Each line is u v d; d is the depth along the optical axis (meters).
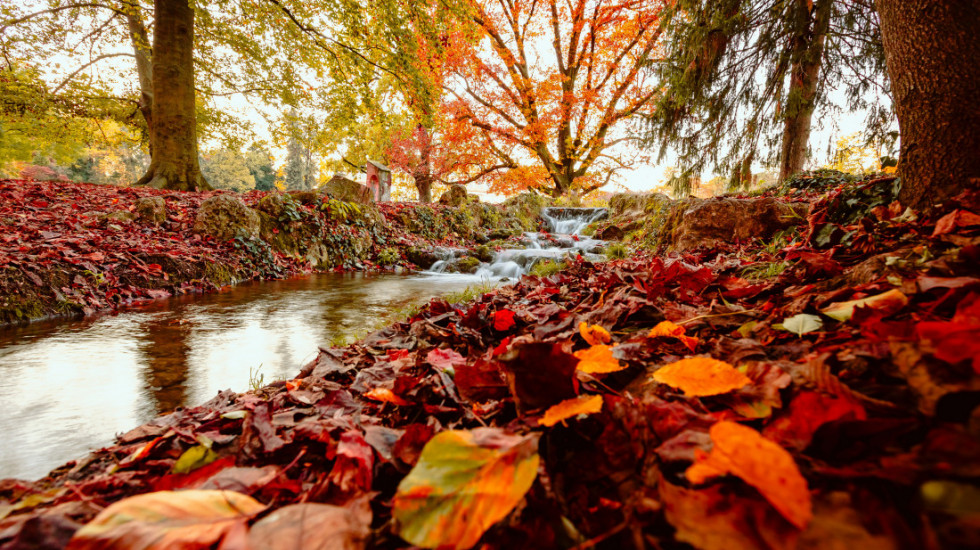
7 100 13.16
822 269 1.74
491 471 0.59
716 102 9.00
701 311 1.72
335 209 9.64
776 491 0.48
